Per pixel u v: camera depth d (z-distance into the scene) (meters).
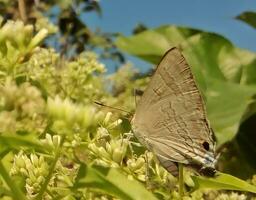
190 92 0.16
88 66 0.20
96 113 0.12
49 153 0.14
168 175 0.16
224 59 0.28
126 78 0.25
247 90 0.25
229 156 0.24
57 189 0.14
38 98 0.12
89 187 0.13
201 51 0.28
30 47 0.13
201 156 0.15
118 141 0.15
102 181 0.13
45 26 0.19
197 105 0.16
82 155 0.16
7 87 0.12
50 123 0.13
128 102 0.22
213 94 0.25
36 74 0.17
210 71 0.27
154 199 0.13
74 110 0.12
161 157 0.16
